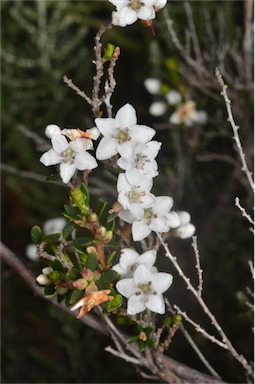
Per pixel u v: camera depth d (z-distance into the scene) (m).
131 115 0.22
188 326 0.36
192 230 0.24
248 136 0.35
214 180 0.39
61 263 0.22
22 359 0.40
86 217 0.22
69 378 0.38
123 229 0.24
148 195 0.22
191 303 0.36
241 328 0.35
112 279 0.21
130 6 0.23
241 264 0.37
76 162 0.21
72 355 0.37
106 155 0.22
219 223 0.37
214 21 0.40
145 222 0.22
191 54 0.40
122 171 0.23
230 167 0.38
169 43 0.39
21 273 0.26
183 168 0.36
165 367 0.25
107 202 0.23
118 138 0.22
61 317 0.37
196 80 0.36
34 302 0.40
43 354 0.40
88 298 0.20
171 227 0.23
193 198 0.38
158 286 0.22
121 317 0.23
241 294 0.30
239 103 0.35
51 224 0.29
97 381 0.37
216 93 0.38
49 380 0.39
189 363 0.36
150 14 0.22
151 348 0.24
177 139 0.37
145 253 0.22
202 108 0.37
